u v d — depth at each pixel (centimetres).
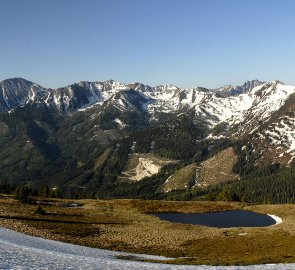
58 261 4525
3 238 6531
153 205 16588
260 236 9369
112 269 4300
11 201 14162
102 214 13175
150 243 8381
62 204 15975
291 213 14462
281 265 5006
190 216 14375
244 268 4731
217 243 8525
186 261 5797
